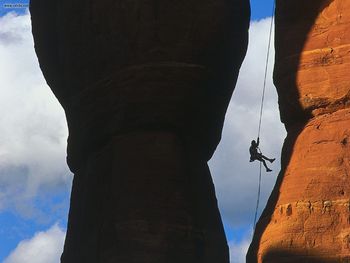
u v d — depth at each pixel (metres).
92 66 55.84
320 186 50.41
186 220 54.06
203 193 55.34
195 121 55.59
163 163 54.44
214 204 55.75
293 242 50.00
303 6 53.34
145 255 53.25
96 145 55.94
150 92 54.97
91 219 54.81
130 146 54.72
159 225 53.66
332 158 50.75
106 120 55.47
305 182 50.72
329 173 50.53
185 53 55.25
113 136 55.25
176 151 54.75
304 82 52.47
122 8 55.44
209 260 54.31
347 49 52.06
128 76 55.09
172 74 55.06
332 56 52.22
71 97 56.72
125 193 54.03
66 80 56.84
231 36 56.03
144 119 54.94
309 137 51.66
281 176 52.00
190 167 55.12
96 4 55.84
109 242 53.62
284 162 52.28
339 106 51.84
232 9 56.16
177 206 54.09
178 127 55.12
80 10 56.19
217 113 56.38
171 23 55.34
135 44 55.19
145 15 55.28
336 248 49.44
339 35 52.34
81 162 56.81
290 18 53.59
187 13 55.41
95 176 55.34
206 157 56.59
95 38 55.78
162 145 54.66
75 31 56.28
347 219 49.69
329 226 49.75
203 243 54.38
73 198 56.47
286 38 53.44
